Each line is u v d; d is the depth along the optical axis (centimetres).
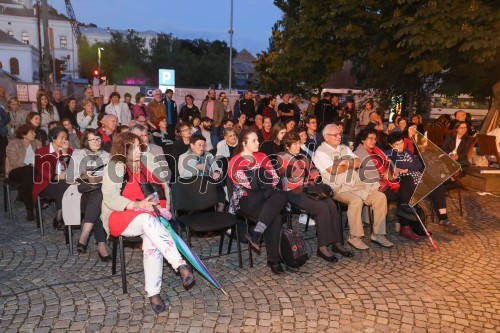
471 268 424
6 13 6341
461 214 609
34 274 391
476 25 866
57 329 299
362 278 396
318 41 1140
